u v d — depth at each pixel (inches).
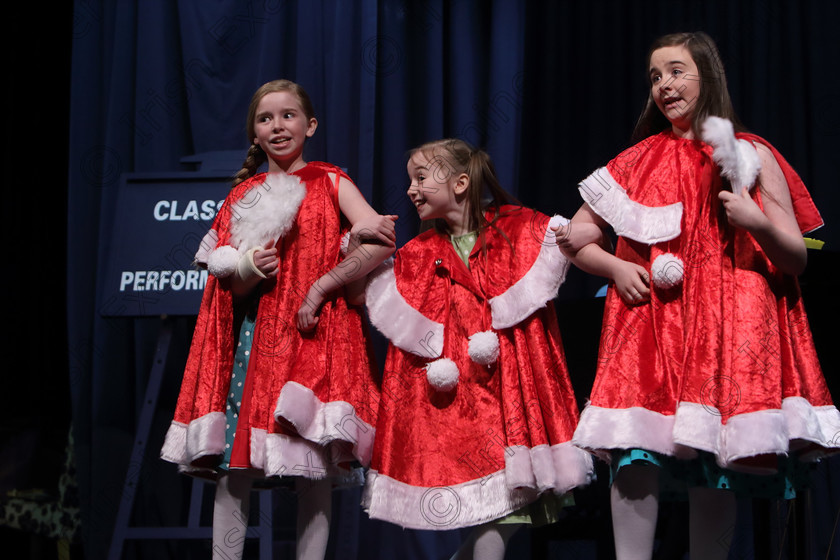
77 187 153.8
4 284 166.4
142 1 154.6
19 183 168.2
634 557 84.2
